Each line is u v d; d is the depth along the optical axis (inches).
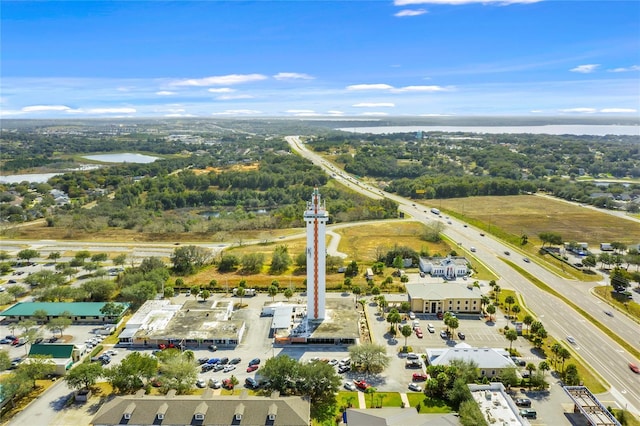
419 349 6683.1
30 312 7613.2
